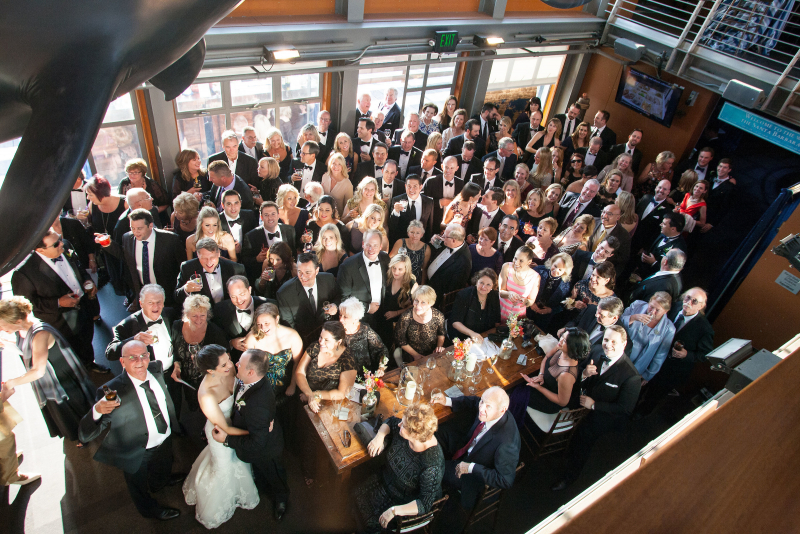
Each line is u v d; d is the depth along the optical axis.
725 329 5.94
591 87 10.20
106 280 5.98
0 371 4.84
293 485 4.20
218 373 3.23
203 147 7.20
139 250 4.53
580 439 4.13
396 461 3.29
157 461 3.67
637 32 8.88
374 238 4.45
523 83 9.95
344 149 6.64
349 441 3.52
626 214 5.77
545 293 5.11
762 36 7.04
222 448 3.53
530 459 4.33
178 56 0.89
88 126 0.73
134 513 3.86
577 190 6.62
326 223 5.10
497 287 4.82
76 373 3.90
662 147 9.05
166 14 0.78
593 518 0.44
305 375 3.84
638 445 5.01
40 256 4.11
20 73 0.75
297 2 6.91
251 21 6.53
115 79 0.77
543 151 6.82
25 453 4.17
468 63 9.09
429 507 3.18
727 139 8.30
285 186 5.21
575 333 3.78
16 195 0.72
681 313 4.69
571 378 3.86
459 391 4.05
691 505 0.50
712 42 8.04
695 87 8.25
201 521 3.75
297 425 4.11
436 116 8.27
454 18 8.18
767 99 7.02
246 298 3.98
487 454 3.50
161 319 3.86
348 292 4.64
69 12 0.71
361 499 3.45
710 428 0.61
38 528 3.69
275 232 4.93
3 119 0.84
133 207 4.78
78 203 5.50
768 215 5.29
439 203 6.38
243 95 7.12
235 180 5.59
